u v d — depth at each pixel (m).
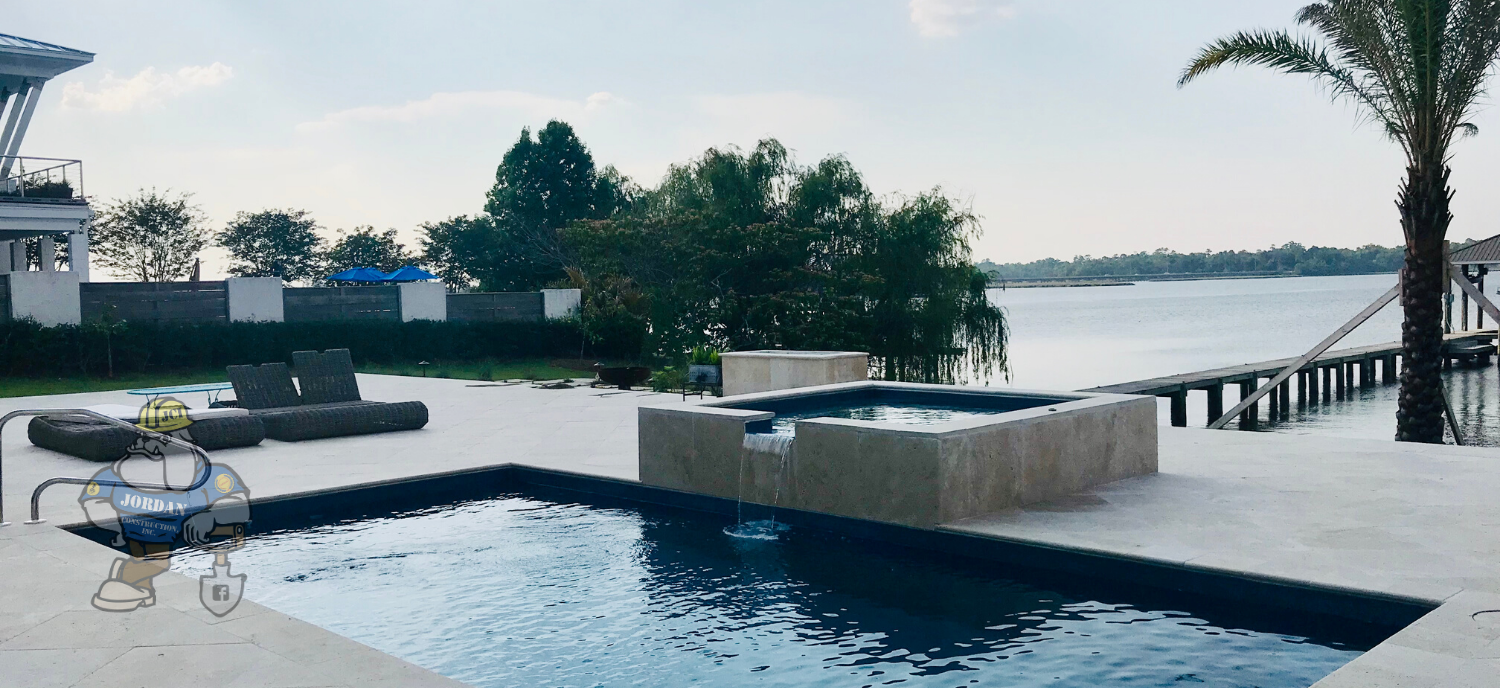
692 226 26.20
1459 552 5.00
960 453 5.89
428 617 4.71
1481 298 11.86
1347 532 5.46
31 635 3.89
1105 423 6.98
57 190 22.53
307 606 4.89
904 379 28.06
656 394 14.81
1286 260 110.19
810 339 24.84
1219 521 5.78
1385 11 11.49
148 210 38.59
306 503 7.10
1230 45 12.74
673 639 4.38
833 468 6.32
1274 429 19.86
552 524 6.76
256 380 10.39
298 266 50.28
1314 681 3.78
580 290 29.03
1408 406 12.36
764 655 4.16
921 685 3.79
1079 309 95.44
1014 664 4.01
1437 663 3.45
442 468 8.06
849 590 5.11
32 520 6.00
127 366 20.69
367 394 15.20
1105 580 5.16
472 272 51.72
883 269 27.45
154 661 3.59
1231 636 4.33
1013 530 5.64
